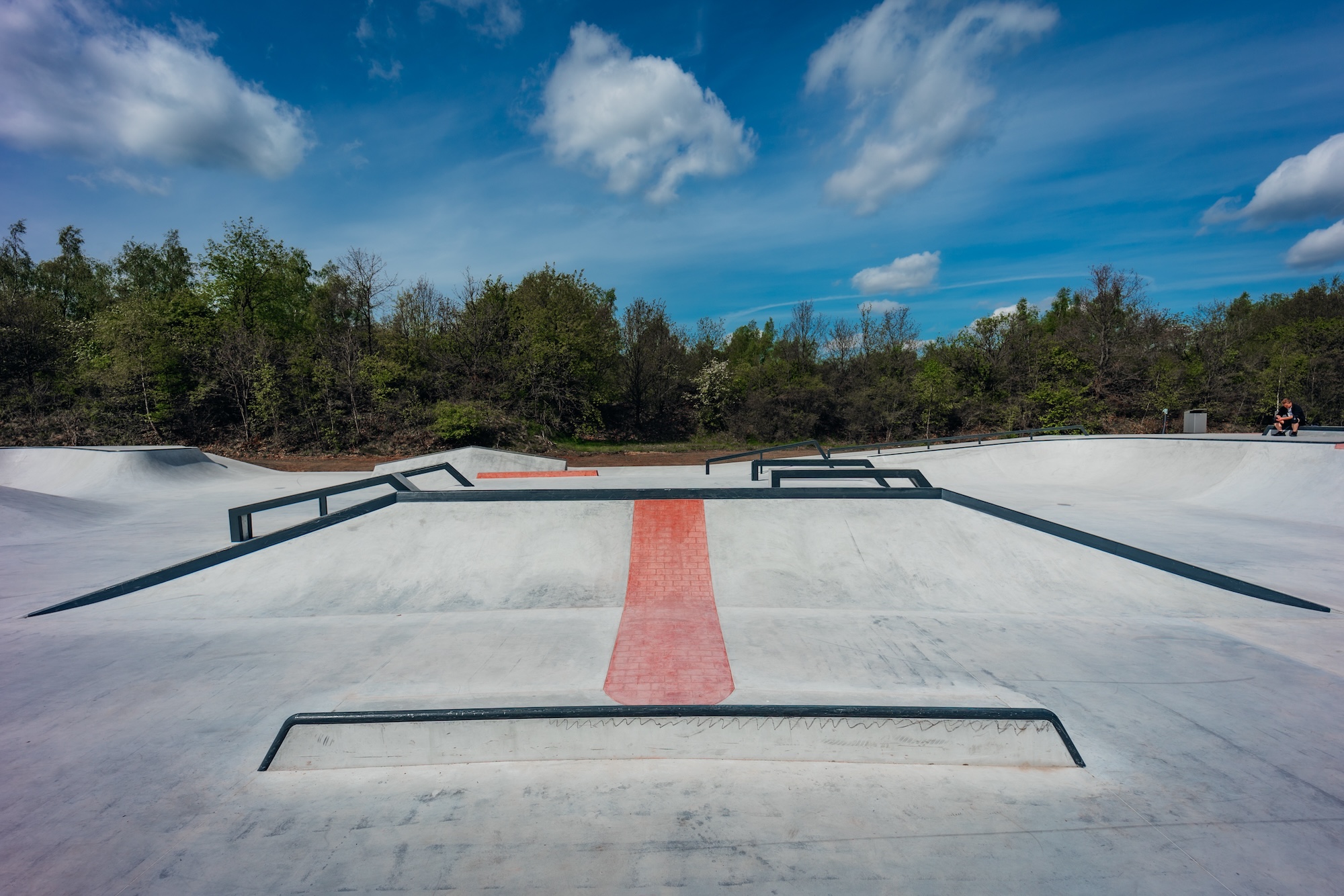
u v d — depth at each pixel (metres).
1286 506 10.09
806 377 35.38
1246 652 4.55
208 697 3.88
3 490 9.49
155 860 2.50
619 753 3.21
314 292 29.52
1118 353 30.39
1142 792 2.92
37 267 31.14
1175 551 7.48
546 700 3.45
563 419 29.36
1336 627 5.03
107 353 23.20
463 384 27.84
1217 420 29.20
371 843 2.59
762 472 14.60
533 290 31.52
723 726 3.22
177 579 6.09
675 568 6.13
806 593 5.76
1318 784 2.97
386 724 3.19
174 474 14.55
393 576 6.07
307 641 4.78
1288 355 28.88
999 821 2.72
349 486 7.71
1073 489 13.05
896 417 32.38
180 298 24.59
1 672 4.27
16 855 2.52
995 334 33.81
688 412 34.97
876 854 2.50
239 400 23.78
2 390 22.27
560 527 6.68
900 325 37.88
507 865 2.45
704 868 2.42
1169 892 2.29
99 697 3.89
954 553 6.34
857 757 3.19
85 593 6.11
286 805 2.86
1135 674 4.16
